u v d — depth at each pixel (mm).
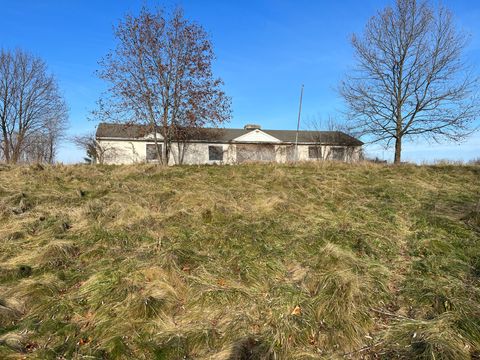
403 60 22781
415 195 8227
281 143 29812
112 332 3762
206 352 3586
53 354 3467
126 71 20594
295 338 3664
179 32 20953
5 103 30969
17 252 5664
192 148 28047
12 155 31062
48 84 32562
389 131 23641
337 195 8258
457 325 3619
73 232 6293
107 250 5633
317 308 4055
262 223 6484
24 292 4473
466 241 5543
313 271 4895
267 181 9555
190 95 21078
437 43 22031
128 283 4508
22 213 7172
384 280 4594
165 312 4137
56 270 5137
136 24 20188
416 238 5828
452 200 7719
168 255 5121
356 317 3920
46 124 33188
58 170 10797
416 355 3262
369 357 3463
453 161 13914
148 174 10609
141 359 3467
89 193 8562
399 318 3934
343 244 5613
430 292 4223
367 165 12734
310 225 6438
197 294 4379
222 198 7883
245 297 4324
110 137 26625
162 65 20688
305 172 11109
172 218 6812
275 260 5172
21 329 3861
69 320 4059
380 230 6137
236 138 29203
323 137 30297
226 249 5621
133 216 6938
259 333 3773
